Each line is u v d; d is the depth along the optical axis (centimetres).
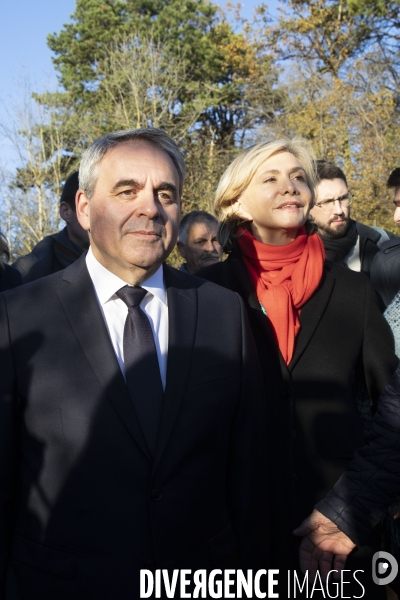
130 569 161
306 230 242
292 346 218
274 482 213
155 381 174
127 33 2462
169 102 2184
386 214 1500
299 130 1834
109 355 171
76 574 161
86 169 182
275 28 2447
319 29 2338
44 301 180
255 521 192
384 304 305
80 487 164
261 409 196
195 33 2555
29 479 169
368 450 196
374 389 229
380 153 1605
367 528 193
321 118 1756
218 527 180
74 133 2191
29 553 166
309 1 2347
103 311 181
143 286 185
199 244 407
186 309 188
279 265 228
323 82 1928
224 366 183
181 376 176
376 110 1730
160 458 167
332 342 223
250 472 192
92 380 169
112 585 160
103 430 165
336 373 219
